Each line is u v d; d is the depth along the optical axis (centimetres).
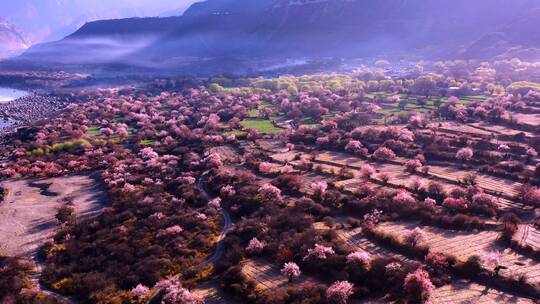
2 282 8794
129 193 12750
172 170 14500
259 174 13475
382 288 7431
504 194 10781
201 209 11562
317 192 11350
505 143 14225
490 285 7381
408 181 11900
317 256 8256
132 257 9494
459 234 9069
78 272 9181
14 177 15088
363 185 11356
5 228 11431
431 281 7425
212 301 7675
